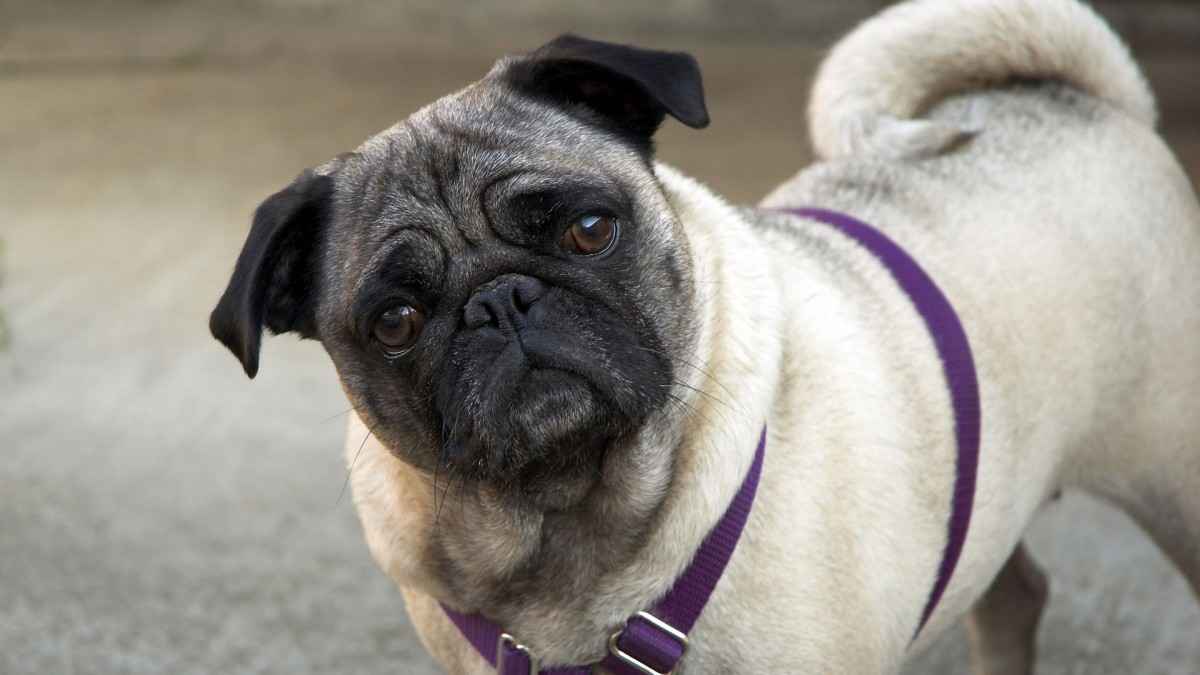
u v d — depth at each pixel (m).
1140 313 2.65
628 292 2.06
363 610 3.76
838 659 2.17
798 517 2.13
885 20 3.03
